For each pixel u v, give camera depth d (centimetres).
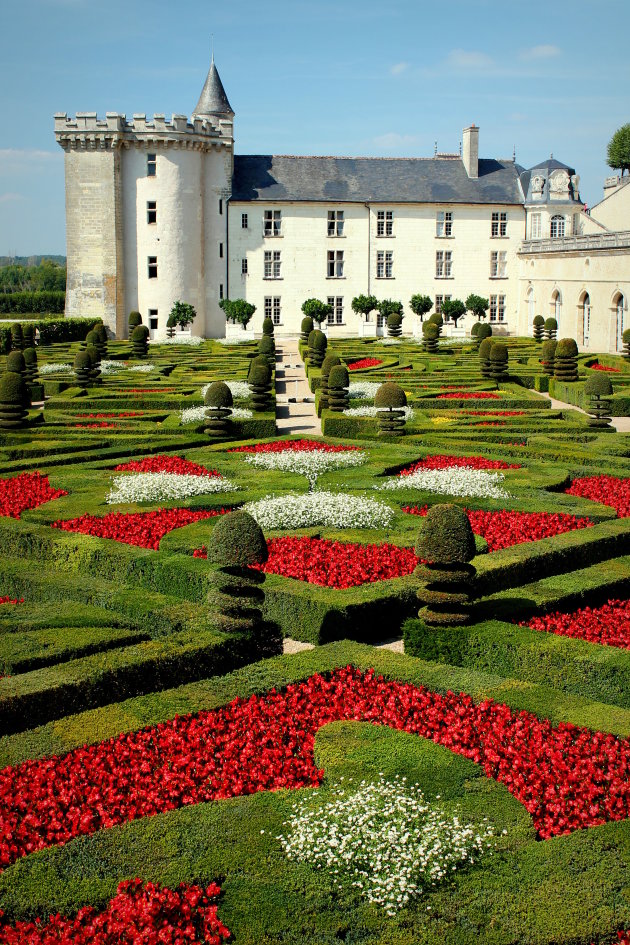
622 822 902
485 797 954
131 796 971
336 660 1288
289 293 8575
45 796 966
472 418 3416
